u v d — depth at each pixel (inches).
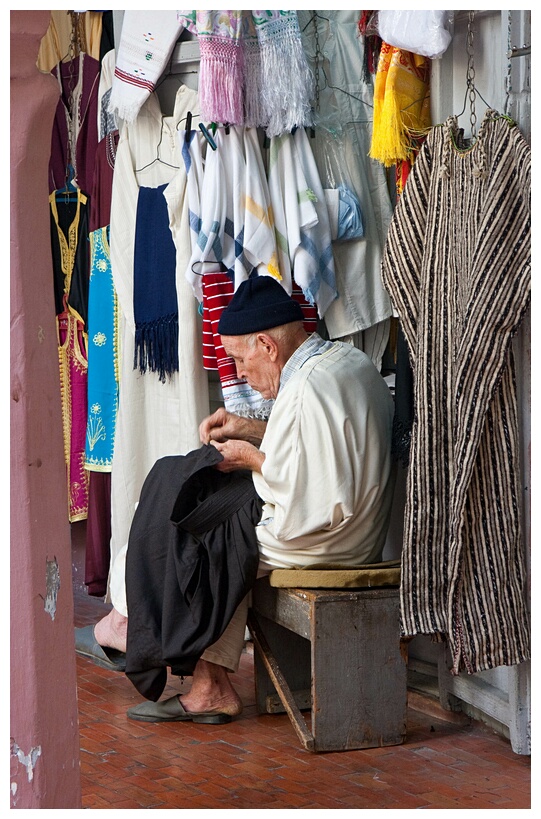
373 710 131.9
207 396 175.5
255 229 159.0
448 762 127.3
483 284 120.1
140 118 180.2
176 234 172.6
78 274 203.9
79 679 163.5
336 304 165.0
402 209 135.5
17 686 92.0
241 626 141.9
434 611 128.6
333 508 131.4
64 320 205.9
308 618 129.5
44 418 93.3
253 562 135.3
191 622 135.6
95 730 140.2
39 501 92.4
